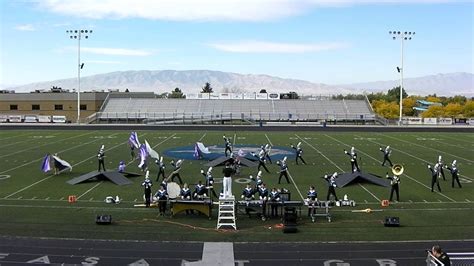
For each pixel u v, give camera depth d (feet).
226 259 56.75
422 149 154.10
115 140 171.01
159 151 143.95
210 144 161.38
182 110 288.51
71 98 288.71
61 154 136.26
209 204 72.95
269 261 56.24
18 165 118.21
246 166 118.93
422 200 85.87
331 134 198.39
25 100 290.15
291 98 316.19
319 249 60.34
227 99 298.76
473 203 83.87
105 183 97.66
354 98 330.95
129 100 295.28
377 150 150.51
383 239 64.18
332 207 80.38
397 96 475.31
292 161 127.95
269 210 76.38
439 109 362.74
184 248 60.29
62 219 71.97
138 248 60.18
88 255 57.72
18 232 65.82
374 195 89.30
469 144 168.14
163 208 75.05
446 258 49.03
